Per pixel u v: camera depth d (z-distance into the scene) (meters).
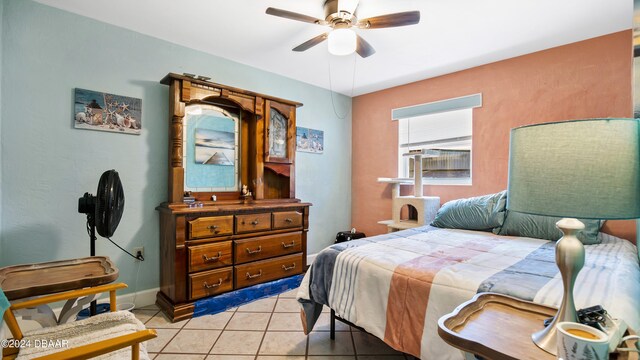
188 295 2.30
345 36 2.02
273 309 2.46
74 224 2.21
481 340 0.84
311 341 1.96
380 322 1.51
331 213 4.10
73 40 2.21
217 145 2.94
